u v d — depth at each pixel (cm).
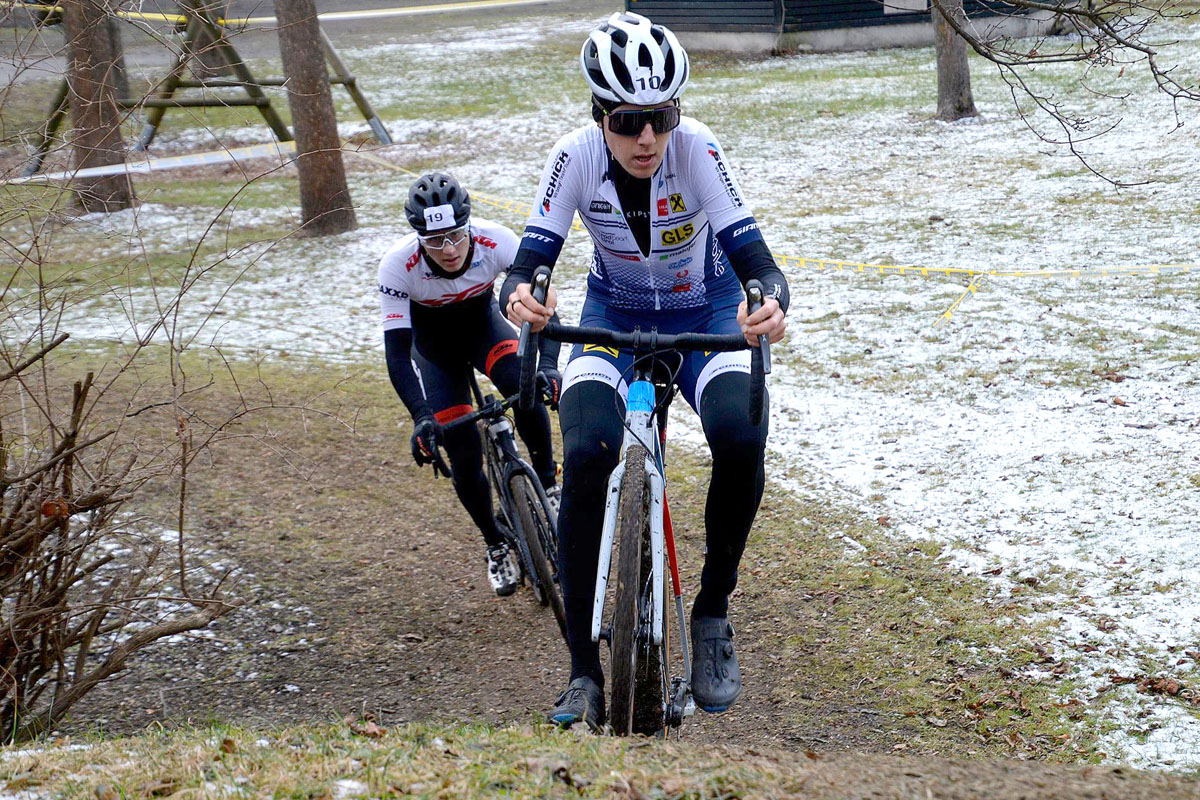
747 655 402
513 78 1948
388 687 389
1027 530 473
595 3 2869
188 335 806
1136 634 387
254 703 377
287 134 1327
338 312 873
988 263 881
